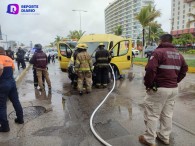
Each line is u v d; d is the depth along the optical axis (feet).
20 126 14.93
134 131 13.88
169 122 11.94
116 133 13.64
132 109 18.26
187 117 16.14
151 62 10.73
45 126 14.88
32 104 20.31
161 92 10.92
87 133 13.70
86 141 12.66
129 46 32.09
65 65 32.65
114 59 30.40
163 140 12.16
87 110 18.24
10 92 14.92
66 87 28.14
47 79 26.37
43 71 26.13
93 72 27.07
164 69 10.82
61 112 17.80
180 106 18.90
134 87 27.32
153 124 11.55
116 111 17.80
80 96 22.98
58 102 20.85
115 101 20.77
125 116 16.61
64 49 33.04
